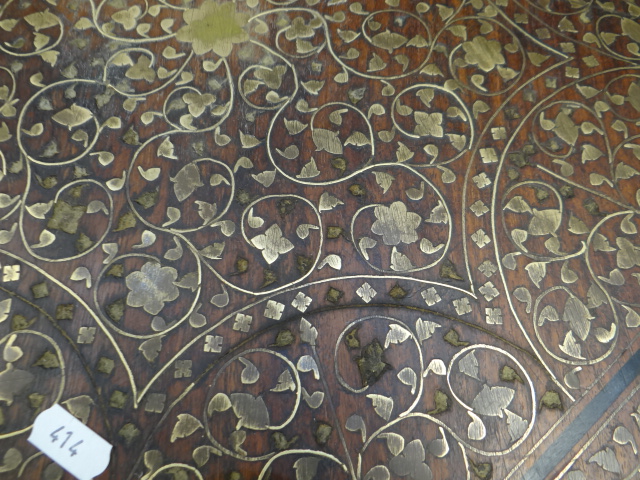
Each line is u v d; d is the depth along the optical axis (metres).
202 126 1.63
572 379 1.48
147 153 1.59
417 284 1.54
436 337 1.51
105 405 1.40
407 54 1.73
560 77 1.73
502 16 1.78
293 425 1.42
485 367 1.49
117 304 1.47
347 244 1.56
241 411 1.42
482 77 1.72
